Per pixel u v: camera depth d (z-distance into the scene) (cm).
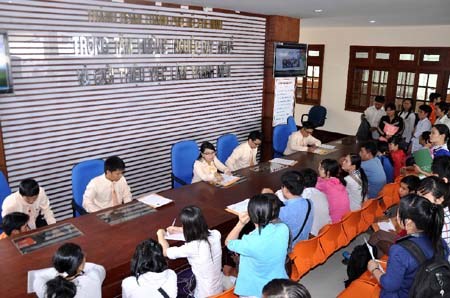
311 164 502
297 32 734
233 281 289
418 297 190
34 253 269
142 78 530
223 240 329
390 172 483
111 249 277
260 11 631
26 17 412
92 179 388
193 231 252
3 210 340
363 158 436
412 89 912
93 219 325
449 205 256
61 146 465
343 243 346
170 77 566
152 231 305
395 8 551
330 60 1047
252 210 230
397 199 439
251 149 520
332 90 1059
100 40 477
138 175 557
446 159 323
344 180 378
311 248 304
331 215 355
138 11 508
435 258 196
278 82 718
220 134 666
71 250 217
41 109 441
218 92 645
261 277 234
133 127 536
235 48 653
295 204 283
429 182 263
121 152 529
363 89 1000
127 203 361
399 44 910
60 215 477
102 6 471
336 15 667
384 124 695
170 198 375
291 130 660
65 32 445
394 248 211
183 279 288
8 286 230
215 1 509
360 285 272
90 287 224
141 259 230
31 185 317
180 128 598
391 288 210
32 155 442
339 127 1062
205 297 259
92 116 488
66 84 456
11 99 415
